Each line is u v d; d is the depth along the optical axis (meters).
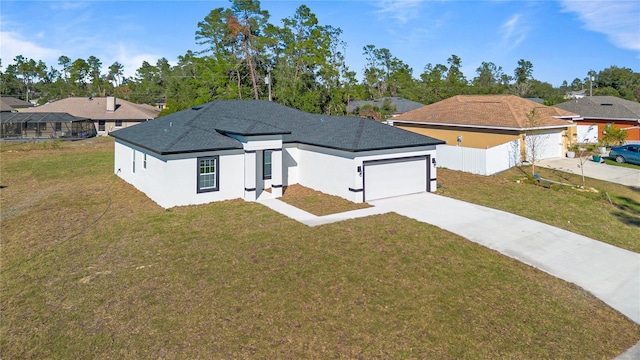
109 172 25.31
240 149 18.03
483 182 22.50
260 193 19.41
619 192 20.66
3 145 38.44
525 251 12.90
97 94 96.50
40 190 20.62
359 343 7.86
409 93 73.25
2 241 13.15
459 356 7.61
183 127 19.47
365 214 16.00
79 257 11.74
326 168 19.31
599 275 11.48
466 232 14.26
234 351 7.54
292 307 9.03
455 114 31.31
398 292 9.84
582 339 8.38
